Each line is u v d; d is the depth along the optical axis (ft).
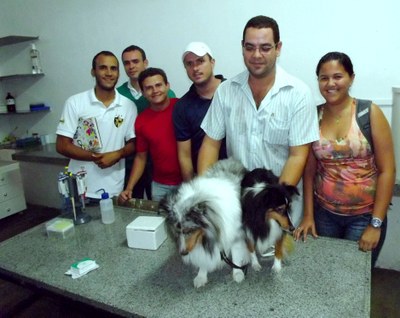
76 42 11.28
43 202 13.98
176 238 3.50
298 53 8.20
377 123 4.87
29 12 11.87
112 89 7.36
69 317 6.98
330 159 5.18
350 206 5.24
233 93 5.22
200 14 9.07
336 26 7.68
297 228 5.00
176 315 3.38
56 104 12.60
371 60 7.55
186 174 6.70
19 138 14.08
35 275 4.26
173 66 9.83
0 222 12.57
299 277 3.88
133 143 7.80
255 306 3.44
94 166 7.41
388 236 8.38
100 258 4.58
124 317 3.59
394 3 7.06
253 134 5.17
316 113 4.98
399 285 7.96
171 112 7.12
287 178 4.62
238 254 3.74
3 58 13.25
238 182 3.85
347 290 3.61
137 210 6.17
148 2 9.65
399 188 6.48
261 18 4.40
